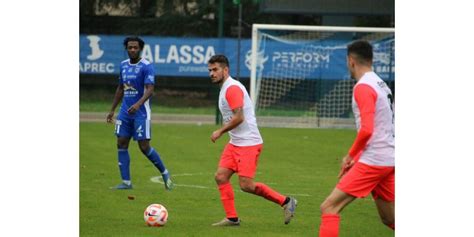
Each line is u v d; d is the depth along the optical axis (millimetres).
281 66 72500
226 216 25969
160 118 75938
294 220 27094
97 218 26750
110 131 60719
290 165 43781
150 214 25391
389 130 20438
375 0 72875
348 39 73125
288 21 98625
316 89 73000
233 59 72375
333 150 51938
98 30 98812
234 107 24547
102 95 87312
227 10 99750
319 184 36562
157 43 72688
